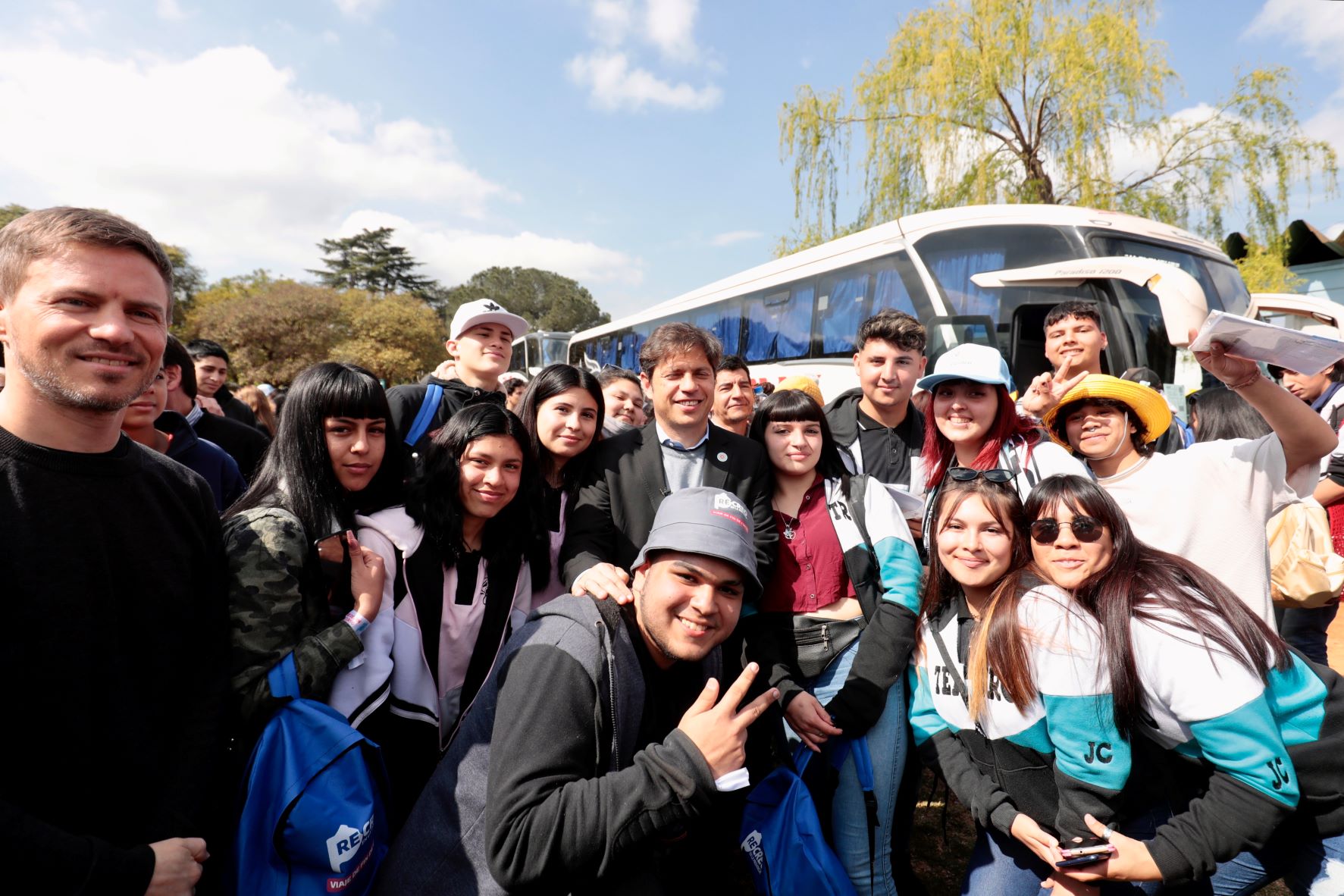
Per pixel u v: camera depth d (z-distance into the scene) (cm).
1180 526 248
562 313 8506
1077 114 1258
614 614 192
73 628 152
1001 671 204
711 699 175
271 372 3694
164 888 151
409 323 4078
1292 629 407
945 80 1334
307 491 212
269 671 184
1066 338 409
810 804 225
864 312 819
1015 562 222
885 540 265
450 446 236
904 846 267
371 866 184
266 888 171
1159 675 186
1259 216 1320
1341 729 188
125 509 165
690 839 251
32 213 153
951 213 775
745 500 275
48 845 137
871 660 247
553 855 158
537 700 174
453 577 238
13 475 149
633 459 294
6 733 144
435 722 229
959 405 282
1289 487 238
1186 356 636
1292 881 199
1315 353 203
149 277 159
